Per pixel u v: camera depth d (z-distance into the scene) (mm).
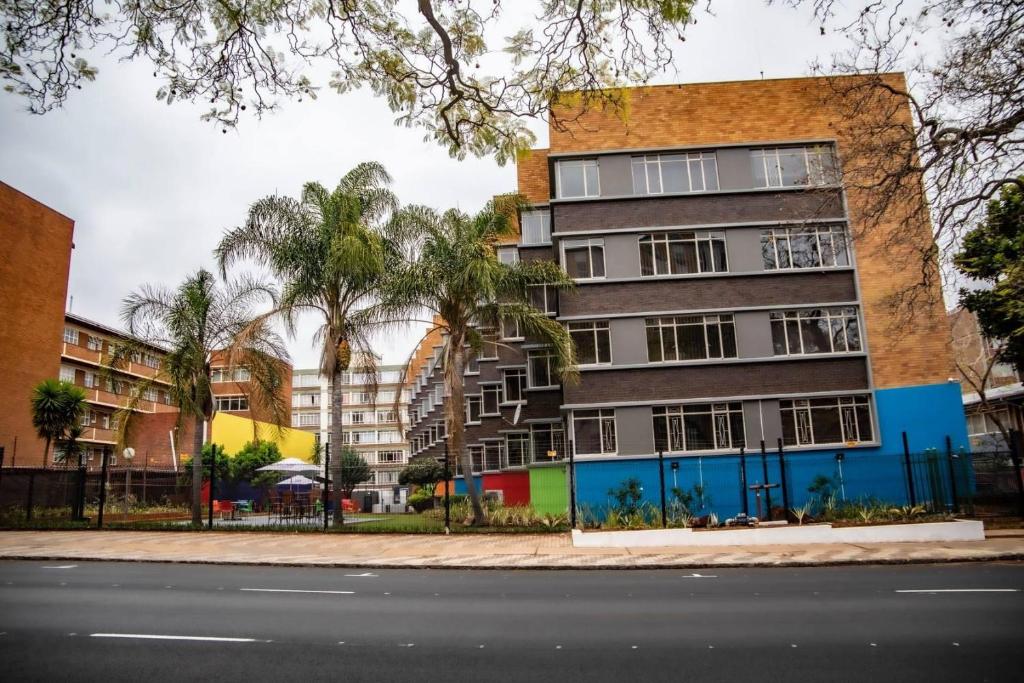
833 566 14383
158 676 6145
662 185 26969
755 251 26406
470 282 23203
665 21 7758
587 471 24984
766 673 6105
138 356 24625
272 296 24562
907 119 21438
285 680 6020
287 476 50125
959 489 22125
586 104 8938
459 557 16172
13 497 28344
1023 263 16703
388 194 25359
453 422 23281
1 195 38625
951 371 25359
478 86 8562
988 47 9930
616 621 8461
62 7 7086
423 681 5977
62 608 9508
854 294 26188
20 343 39594
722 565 14641
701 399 25328
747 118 27250
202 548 18078
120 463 36656
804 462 24047
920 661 6430
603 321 26281
